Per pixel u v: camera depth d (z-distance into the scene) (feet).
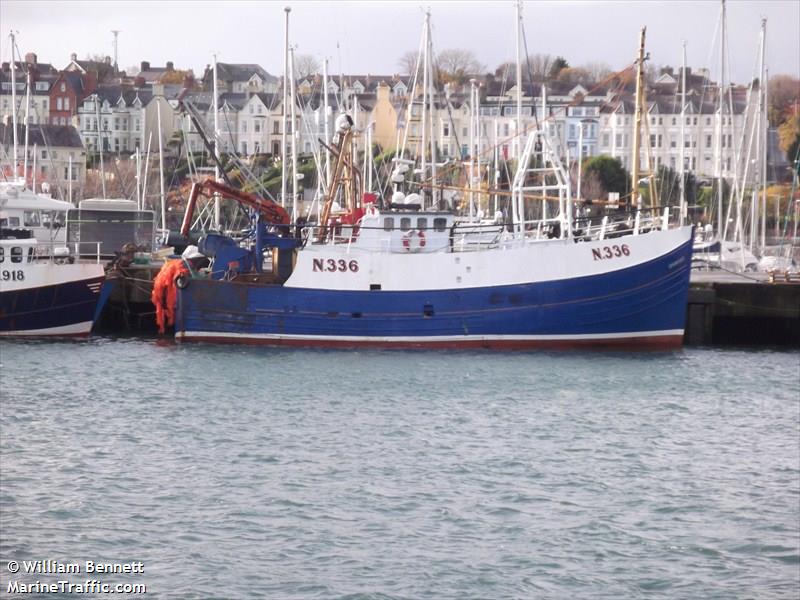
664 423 181.57
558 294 235.61
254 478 145.48
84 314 248.52
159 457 154.92
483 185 393.91
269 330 239.09
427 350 236.02
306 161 502.79
